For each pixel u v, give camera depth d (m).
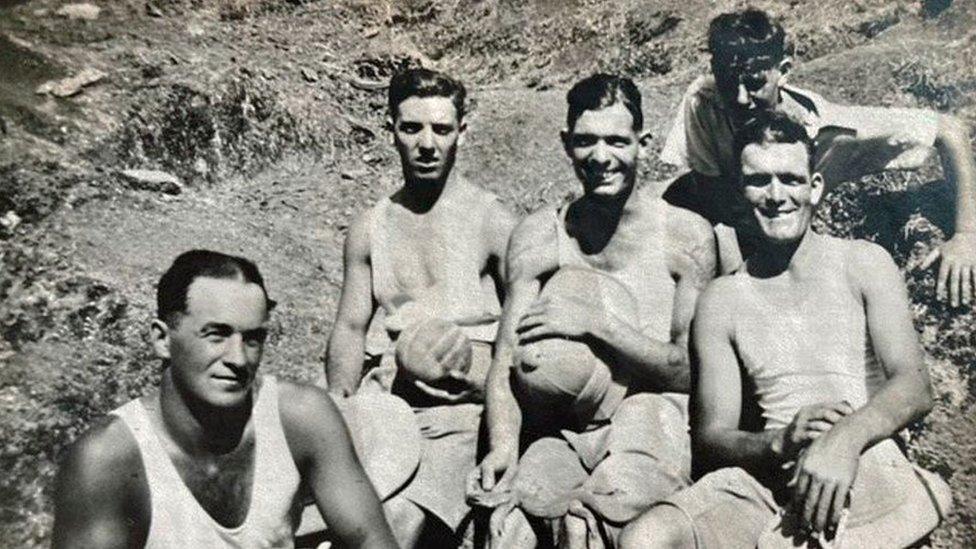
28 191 3.23
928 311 2.84
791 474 2.23
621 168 2.49
